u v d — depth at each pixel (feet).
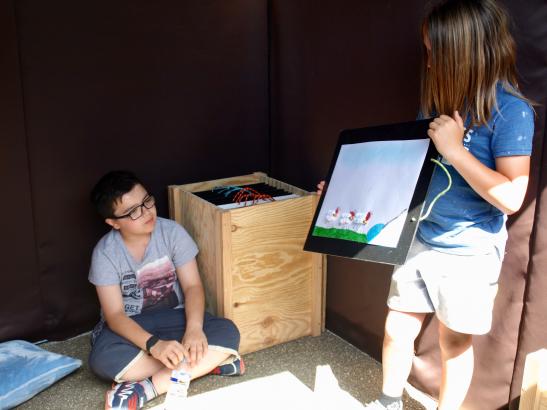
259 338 7.16
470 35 4.29
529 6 4.71
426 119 4.77
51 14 6.56
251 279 6.91
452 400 5.30
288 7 7.39
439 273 4.87
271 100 8.09
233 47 7.71
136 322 6.68
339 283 7.34
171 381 5.93
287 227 7.00
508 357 5.42
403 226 4.61
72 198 7.11
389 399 5.44
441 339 5.26
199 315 6.58
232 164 8.13
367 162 5.06
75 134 6.97
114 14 6.89
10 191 6.72
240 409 6.05
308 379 6.57
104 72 6.98
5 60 6.38
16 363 6.44
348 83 6.65
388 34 6.03
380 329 6.79
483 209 4.68
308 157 7.53
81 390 6.43
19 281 7.01
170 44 7.30
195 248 6.98
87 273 7.39
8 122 6.54
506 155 4.31
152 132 7.45
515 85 4.52
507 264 5.26
